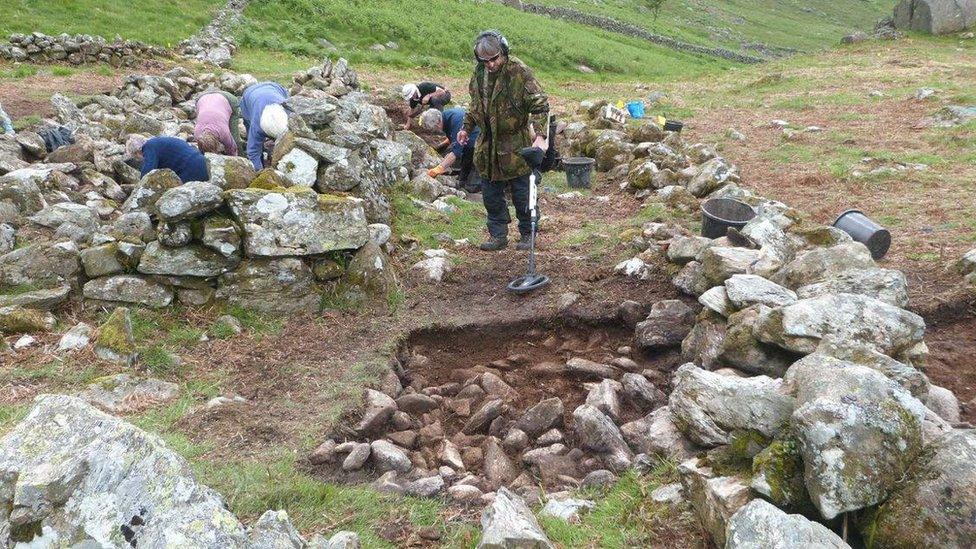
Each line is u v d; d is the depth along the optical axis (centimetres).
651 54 3186
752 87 1822
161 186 525
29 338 449
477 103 599
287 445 371
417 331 521
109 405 394
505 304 561
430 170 903
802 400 283
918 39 2625
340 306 538
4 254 511
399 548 298
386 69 1984
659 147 951
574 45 2748
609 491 338
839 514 251
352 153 652
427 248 667
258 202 511
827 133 1125
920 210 697
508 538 254
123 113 1080
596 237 684
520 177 625
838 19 7044
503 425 425
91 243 522
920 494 241
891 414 255
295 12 2294
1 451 231
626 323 531
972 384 409
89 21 1781
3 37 1523
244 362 458
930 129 1102
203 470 340
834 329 359
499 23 2756
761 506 239
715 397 311
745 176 889
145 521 212
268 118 662
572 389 479
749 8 6688
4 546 210
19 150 744
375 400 420
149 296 494
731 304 433
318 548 251
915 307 477
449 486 348
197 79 1319
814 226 598
